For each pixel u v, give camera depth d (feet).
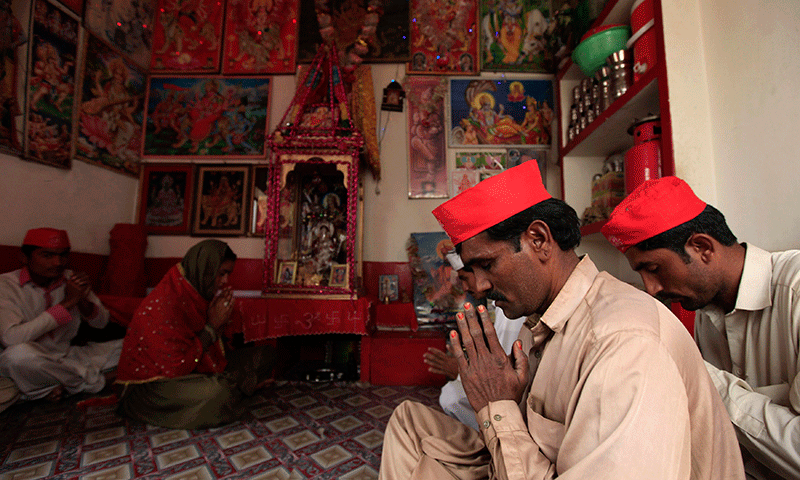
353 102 11.83
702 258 3.77
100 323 10.02
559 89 12.16
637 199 3.81
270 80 13.85
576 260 2.92
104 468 5.83
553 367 2.68
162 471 5.80
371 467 6.05
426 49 13.73
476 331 2.74
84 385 8.96
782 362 3.76
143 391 7.48
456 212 2.76
